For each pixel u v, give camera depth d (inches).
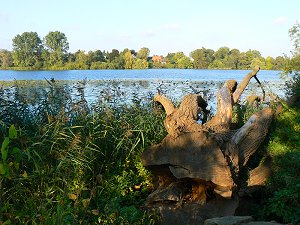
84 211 193.5
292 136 250.8
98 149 277.1
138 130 297.1
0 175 130.6
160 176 252.2
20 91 380.8
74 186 231.9
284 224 197.3
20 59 2596.0
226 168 221.9
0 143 211.5
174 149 234.5
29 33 2564.0
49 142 248.5
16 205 187.0
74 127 260.2
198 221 225.0
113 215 209.3
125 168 282.7
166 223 229.0
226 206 224.7
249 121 241.4
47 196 210.4
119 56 2898.6
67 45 2689.5
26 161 226.7
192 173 227.5
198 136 230.5
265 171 241.1
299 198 212.5
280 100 292.2
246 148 240.1
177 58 3329.2
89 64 2736.2
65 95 339.3
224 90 278.4
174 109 267.7
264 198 235.6
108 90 375.6
